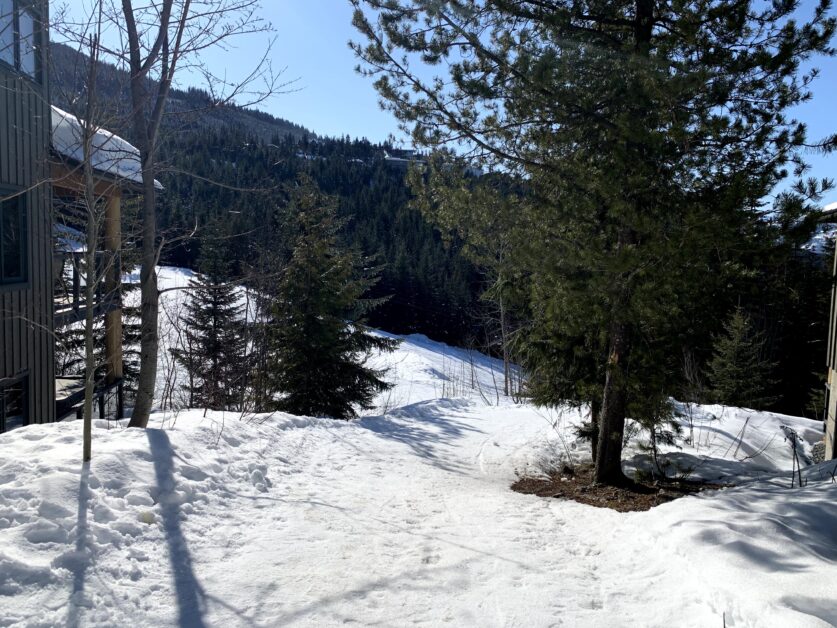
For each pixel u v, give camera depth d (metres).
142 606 3.70
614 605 4.16
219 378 16.66
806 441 13.05
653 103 6.44
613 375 7.84
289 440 8.63
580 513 6.69
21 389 10.54
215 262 25.41
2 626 3.21
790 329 27.05
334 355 15.53
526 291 9.20
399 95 8.26
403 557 4.83
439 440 11.48
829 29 6.38
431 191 8.60
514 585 4.42
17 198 10.16
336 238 16.61
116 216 12.30
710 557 4.44
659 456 9.54
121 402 15.89
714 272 6.79
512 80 7.55
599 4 7.45
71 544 4.05
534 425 13.63
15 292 10.17
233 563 4.44
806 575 4.01
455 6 7.46
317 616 3.77
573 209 7.23
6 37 9.30
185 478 5.69
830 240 12.62
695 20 6.54
